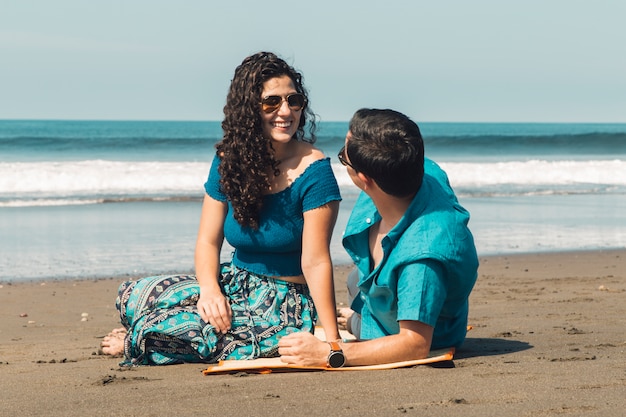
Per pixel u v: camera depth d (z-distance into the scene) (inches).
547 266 334.0
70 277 307.0
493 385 108.7
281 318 137.6
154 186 700.0
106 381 119.3
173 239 405.4
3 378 127.9
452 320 135.0
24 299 261.4
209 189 143.4
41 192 650.2
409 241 121.5
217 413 97.5
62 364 143.6
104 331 204.5
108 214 507.8
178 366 133.0
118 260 344.2
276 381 115.6
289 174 135.7
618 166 855.1
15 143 1232.8
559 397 101.3
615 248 390.9
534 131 2819.9
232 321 135.2
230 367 124.0
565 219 504.7
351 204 551.5
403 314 121.4
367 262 130.4
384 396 104.0
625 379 111.3
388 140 117.7
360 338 141.9
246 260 141.3
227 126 134.4
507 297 243.9
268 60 134.0
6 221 468.4
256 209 135.9
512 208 564.1
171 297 137.9
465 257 123.7
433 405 98.9
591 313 198.8
